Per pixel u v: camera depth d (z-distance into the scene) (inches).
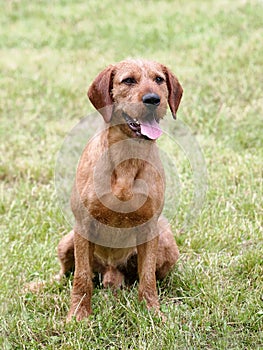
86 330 167.9
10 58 453.7
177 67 400.8
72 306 178.2
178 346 160.6
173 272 198.7
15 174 283.4
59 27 524.4
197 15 514.0
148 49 452.4
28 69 425.1
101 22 526.3
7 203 253.3
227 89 359.6
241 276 196.7
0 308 181.3
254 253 204.8
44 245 218.4
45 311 181.5
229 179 264.1
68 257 196.4
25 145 310.2
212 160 281.4
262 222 229.6
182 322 173.8
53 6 585.6
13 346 166.1
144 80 168.6
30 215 241.6
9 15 565.9
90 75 405.7
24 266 205.6
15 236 226.7
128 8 559.5
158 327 168.4
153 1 577.0
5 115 349.7
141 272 181.6
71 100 365.7
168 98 185.0
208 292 185.2
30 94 380.2
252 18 486.0
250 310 175.6
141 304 178.9
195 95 354.0
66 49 473.7
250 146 301.0
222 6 528.7
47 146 308.0
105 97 173.3
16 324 171.6
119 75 171.3
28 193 260.2
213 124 323.9
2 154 302.0
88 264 179.0
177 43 456.1
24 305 182.4
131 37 479.2
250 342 164.4
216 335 166.6
